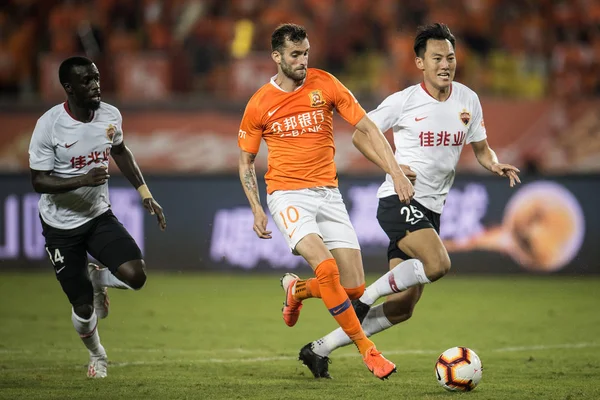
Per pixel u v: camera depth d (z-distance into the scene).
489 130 55.53
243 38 63.69
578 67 63.03
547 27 65.81
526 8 66.81
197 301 41.75
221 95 59.12
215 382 22.64
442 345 30.03
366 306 23.41
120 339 31.30
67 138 22.66
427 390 21.25
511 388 21.52
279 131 22.45
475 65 63.66
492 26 65.88
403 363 26.20
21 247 51.69
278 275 51.03
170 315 37.44
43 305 40.22
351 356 27.61
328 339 23.02
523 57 64.12
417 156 23.64
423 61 23.48
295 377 23.52
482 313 38.16
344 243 22.81
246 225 51.41
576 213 49.97
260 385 22.11
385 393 20.80
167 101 54.88
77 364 26.02
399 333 32.84
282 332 33.03
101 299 24.77
